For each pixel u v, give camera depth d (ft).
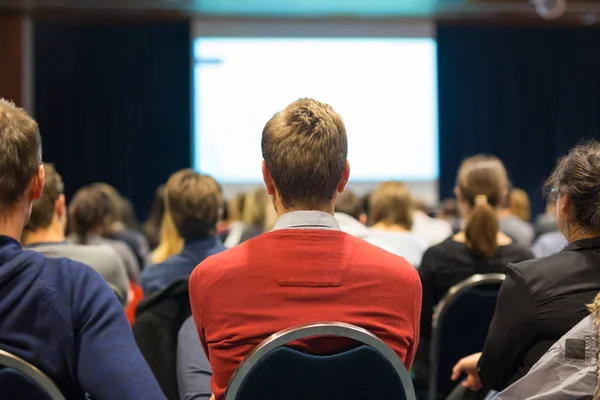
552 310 4.61
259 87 26.08
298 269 4.00
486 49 26.76
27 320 3.56
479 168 8.19
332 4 24.29
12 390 3.42
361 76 26.14
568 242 4.95
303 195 4.22
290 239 4.09
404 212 10.07
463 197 8.27
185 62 26.32
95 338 3.62
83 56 26.22
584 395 4.04
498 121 26.89
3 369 3.39
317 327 3.61
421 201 19.12
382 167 26.27
